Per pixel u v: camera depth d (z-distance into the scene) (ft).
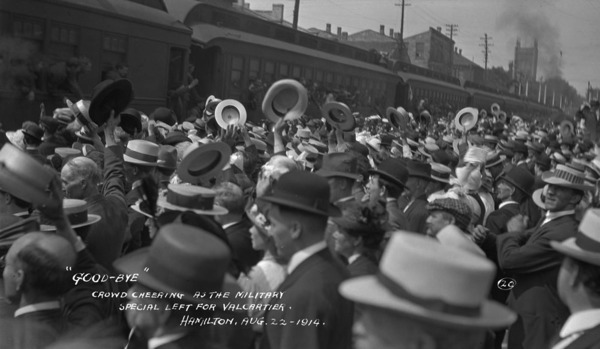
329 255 10.19
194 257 7.81
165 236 8.04
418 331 6.09
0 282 10.69
